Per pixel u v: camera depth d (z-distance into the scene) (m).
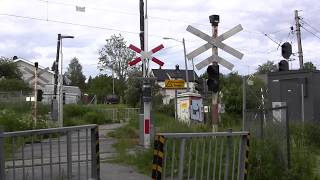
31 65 84.88
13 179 8.04
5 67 79.75
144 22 20.41
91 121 43.88
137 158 14.15
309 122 19.02
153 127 18.36
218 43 13.30
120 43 97.50
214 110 13.21
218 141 9.17
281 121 11.80
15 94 44.34
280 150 11.59
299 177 11.48
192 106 29.94
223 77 55.31
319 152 15.88
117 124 42.91
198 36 13.30
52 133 8.73
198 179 8.75
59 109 34.66
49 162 8.65
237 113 37.19
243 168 9.70
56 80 41.75
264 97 25.70
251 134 11.79
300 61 44.66
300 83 23.34
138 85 60.84
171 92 65.69
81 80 143.38
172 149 8.15
